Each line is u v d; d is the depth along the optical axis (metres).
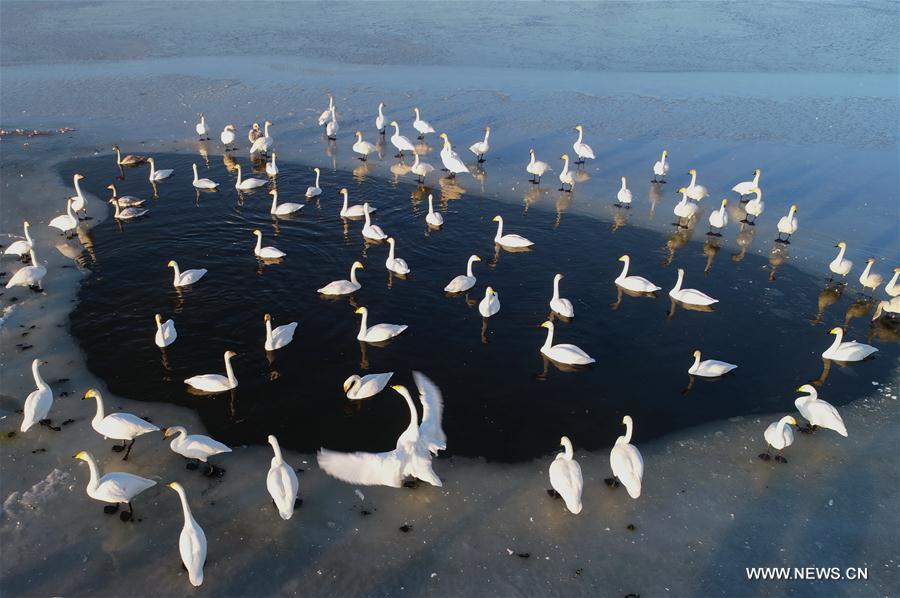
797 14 88.44
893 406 21.62
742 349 24.52
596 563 16.03
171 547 16.20
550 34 76.88
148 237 31.98
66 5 91.56
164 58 66.25
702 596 15.24
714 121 50.25
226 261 29.83
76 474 18.20
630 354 24.05
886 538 16.83
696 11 90.12
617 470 17.47
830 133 47.53
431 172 41.44
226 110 52.03
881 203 36.78
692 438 20.17
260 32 77.44
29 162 41.09
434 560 16.02
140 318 25.31
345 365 22.97
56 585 15.16
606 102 54.62
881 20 84.69
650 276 29.62
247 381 21.97
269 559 15.89
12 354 23.03
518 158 43.75
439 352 23.88
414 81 60.34
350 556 16.03
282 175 40.41
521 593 15.27
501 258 30.86
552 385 22.31
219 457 18.92
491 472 18.73
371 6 93.50
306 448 19.33
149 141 45.53
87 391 20.06
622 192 35.47
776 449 19.70
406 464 14.80
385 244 31.89
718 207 36.62
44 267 28.55
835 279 29.70
